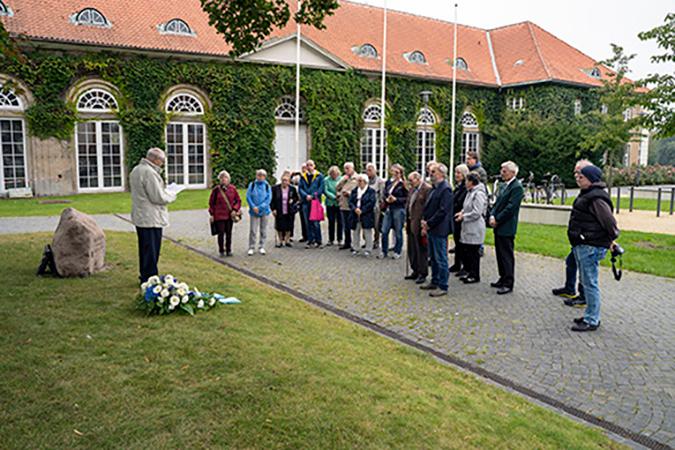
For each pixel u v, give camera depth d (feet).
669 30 44.29
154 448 11.32
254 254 37.99
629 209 68.54
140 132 83.51
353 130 103.04
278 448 11.56
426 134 116.78
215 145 90.27
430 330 22.36
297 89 84.74
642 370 18.42
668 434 14.28
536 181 108.78
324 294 27.68
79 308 20.71
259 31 29.66
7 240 36.24
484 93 122.62
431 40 124.16
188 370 15.15
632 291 28.94
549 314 24.68
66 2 82.28
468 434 12.84
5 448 11.09
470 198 29.55
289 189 40.32
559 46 131.44
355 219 38.19
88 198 73.46
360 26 115.65
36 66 75.72
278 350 17.02
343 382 14.88
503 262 28.32
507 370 18.39
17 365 14.97
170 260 32.35
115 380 14.33
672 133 46.75
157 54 83.97
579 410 15.62
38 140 76.84
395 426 12.78
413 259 30.83
